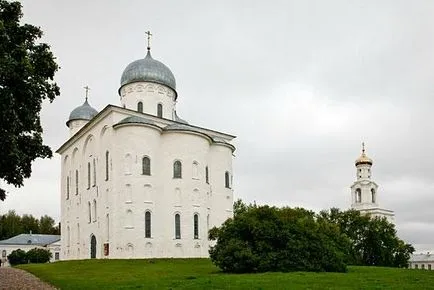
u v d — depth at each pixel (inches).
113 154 2225.6
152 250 2165.4
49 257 3400.6
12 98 892.0
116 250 2122.3
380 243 2741.1
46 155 1107.9
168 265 1715.1
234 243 1418.6
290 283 1008.9
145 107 2591.0
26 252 3408.0
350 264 2053.4
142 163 2212.1
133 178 2177.7
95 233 2325.3
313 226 1530.5
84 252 2420.0
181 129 2345.0
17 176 1052.5
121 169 2192.4
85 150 2561.5
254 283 1011.9
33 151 1069.8
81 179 2551.7
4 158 940.0
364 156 3944.4
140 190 2178.9
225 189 2556.6
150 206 2192.4
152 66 2657.5
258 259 1378.0
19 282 1248.2
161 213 2252.7
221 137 2755.9
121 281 1157.7
